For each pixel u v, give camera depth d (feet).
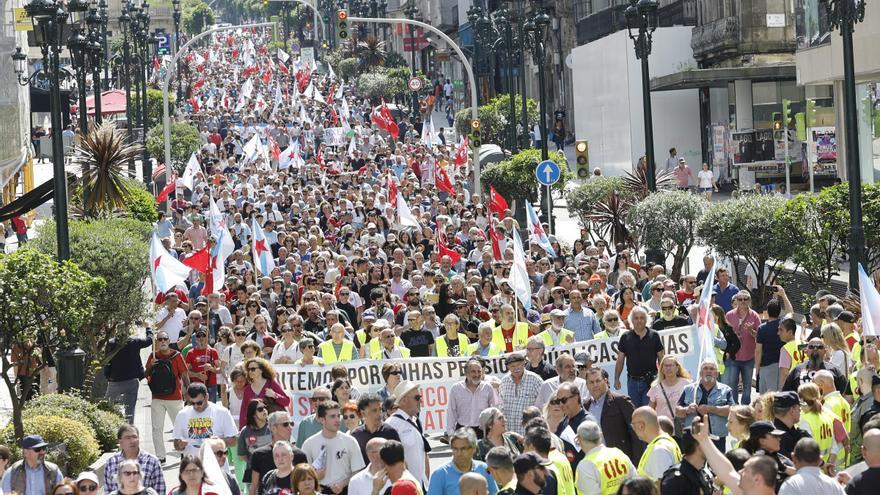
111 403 95.20
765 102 248.32
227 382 90.27
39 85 321.11
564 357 71.10
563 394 61.93
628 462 53.47
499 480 49.32
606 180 168.76
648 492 45.32
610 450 53.47
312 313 101.30
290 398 84.58
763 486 44.39
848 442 63.67
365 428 63.77
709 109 266.16
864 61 168.25
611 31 351.05
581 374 74.18
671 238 140.15
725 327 89.45
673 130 272.72
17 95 222.28
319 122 397.39
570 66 321.52
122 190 149.59
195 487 55.47
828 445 60.70
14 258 81.30
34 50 373.81
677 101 272.51
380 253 135.54
